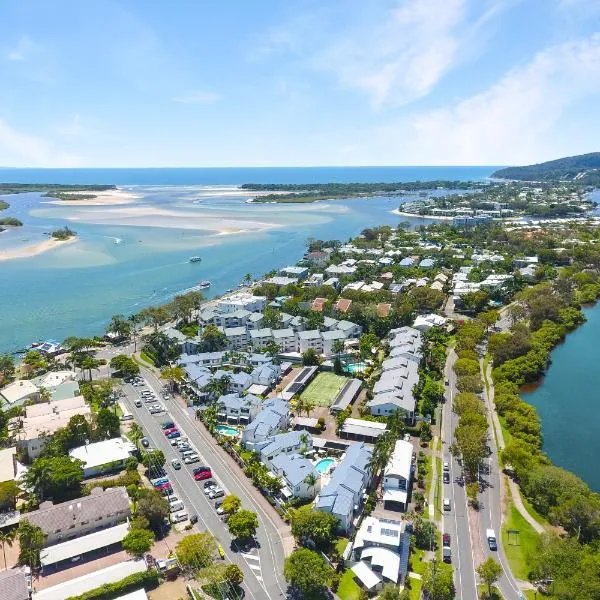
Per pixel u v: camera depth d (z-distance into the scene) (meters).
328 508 113.38
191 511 120.31
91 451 140.12
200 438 152.50
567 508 112.44
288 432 147.62
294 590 97.44
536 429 152.12
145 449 145.75
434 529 112.00
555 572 96.31
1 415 157.50
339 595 96.50
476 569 102.38
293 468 128.88
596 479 140.75
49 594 93.62
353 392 174.75
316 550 106.62
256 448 141.88
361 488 122.56
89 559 105.31
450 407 170.75
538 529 115.25
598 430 165.00
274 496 124.88
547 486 121.06
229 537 112.00
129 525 112.38
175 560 102.75
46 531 108.38
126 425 159.12
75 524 111.06
